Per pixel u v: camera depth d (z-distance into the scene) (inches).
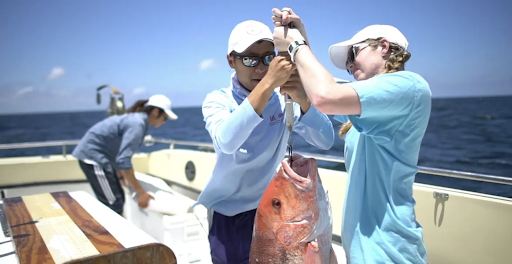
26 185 167.0
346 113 45.9
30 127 2361.0
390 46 51.5
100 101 180.9
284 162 53.7
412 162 50.8
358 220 52.3
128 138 136.8
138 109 153.6
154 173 183.8
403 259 48.4
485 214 76.2
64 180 173.9
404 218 50.1
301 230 51.6
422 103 47.8
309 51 49.2
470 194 80.5
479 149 911.7
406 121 48.2
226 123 56.6
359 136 54.6
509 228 73.0
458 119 1429.6
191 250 101.7
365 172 52.9
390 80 46.5
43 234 78.0
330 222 54.4
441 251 82.7
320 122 66.1
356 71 54.7
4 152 1588.3
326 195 53.9
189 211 110.2
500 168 717.3
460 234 79.7
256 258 56.1
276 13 54.8
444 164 764.0
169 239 98.8
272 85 53.2
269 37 64.4
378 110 46.1
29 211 95.5
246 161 69.2
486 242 76.0
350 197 53.8
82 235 76.8
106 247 70.3
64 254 67.1
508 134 1095.0
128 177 132.9
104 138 145.9
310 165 52.4
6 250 75.4
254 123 54.5
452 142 1023.6
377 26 53.6
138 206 124.4
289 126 58.4
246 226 74.1
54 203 103.3
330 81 45.8
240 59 65.6
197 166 155.3
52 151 1437.0
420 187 87.8
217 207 74.4
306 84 47.6
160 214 112.1
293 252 52.7
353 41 54.4
